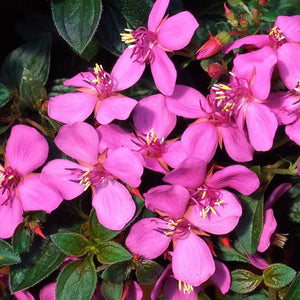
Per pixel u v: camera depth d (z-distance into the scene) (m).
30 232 0.26
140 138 0.26
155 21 0.26
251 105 0.26
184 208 0.26
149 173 0.27
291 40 0.26
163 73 0.26
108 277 0.26
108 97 0.26
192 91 0.26
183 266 0.26
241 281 0.27
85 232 0.27
